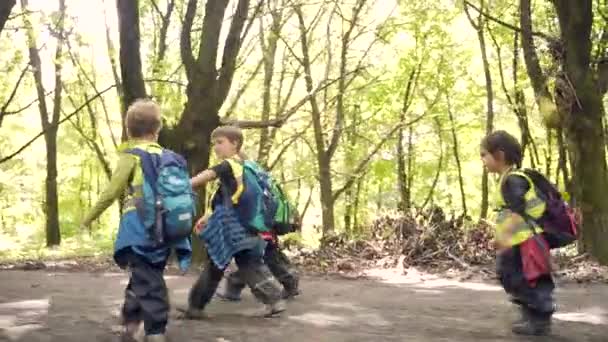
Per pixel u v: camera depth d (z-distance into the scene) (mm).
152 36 20906
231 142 5820
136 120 4758
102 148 28984
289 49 21578
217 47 11406
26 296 7215
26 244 23766
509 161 5430
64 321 5734
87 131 28906
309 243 16000
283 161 27844
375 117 25188
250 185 5652
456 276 9539
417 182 31406
